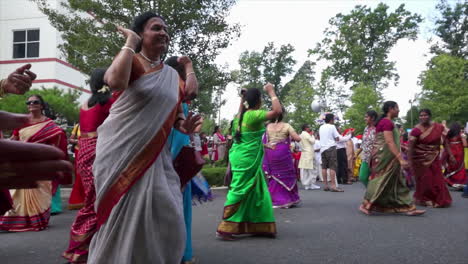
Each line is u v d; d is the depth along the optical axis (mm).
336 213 6859
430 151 7602
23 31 20281
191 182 3824
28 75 1094
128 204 2355
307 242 4656
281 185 7746
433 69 36438
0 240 5027
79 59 11062
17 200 5676
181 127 2879
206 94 13312
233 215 4898
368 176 7215
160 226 2426
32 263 3932
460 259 3805
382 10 42875
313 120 35938
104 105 3947
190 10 10852
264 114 4883
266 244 4598
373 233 5094
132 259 2367
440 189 7477
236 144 5082
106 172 2389
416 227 5453
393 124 6559
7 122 734
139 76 2467
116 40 10727
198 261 3877
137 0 10680
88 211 3783
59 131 5926
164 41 2662
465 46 48125
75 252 3729
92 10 11078
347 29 42750
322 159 10953
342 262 3766
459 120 38031
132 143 2387
